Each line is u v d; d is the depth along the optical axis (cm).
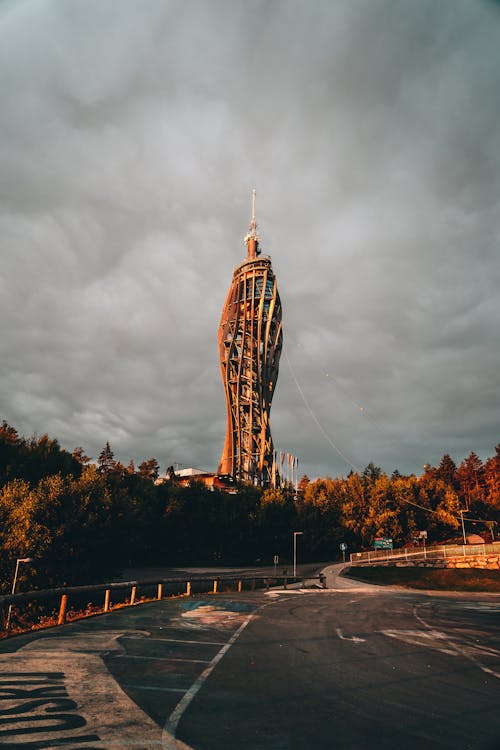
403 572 5853
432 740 583
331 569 6869
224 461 13500
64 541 3794
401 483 9794
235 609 2178
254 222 16375
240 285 15075
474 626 1820
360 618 1998
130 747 530
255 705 704
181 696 734
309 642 1318
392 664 1045
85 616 1656
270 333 14788
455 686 862
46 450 6012
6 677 794
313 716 662
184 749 529
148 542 7869
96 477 4384
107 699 701
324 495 10181
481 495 11450
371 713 684
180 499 8488
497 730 626
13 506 3909
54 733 562
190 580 2848
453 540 9025
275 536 9194
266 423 13700
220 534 8650
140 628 1420
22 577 3409
